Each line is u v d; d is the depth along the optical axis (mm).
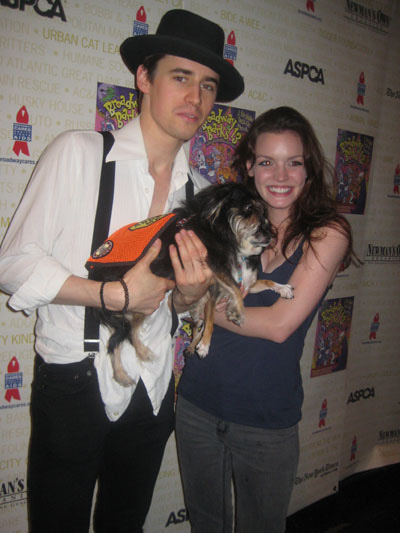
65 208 1571
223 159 2762
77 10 2154
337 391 3564
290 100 2973
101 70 2277
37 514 1668
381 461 3938
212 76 1742
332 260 1815
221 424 1950
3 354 2271
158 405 1835
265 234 1989
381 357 3875
